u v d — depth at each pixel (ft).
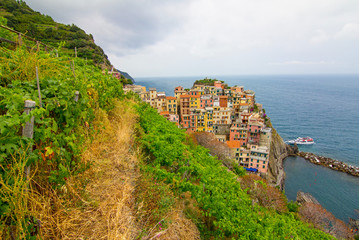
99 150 19.66
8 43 21.86
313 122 366.43
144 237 14.15
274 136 209.97
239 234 26.61
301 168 197.06
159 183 23.16
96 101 25.09
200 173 33.86
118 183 16.96
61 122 15.03
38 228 10.34
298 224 50.29
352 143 262.67
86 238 11.55
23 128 10.64
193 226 21.84
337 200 146.82
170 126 52.75
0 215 9.11
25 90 12.86
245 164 170.91
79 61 32.60
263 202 82.07
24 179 9.92
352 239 89.30
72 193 13.33
